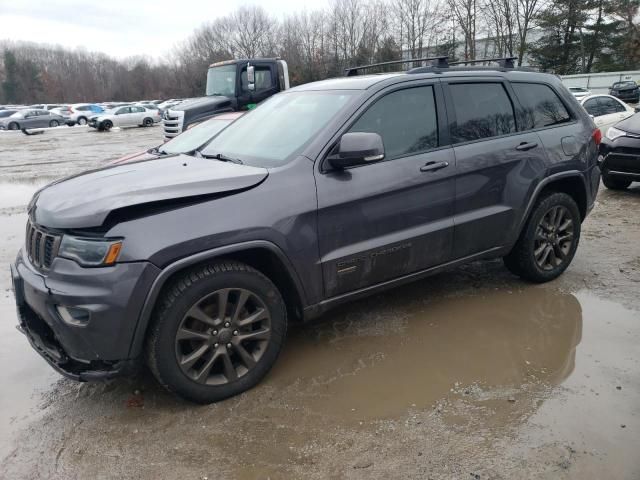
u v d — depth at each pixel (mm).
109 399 3158
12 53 88375
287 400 3086
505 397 3047
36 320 3064
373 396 3102
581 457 2537
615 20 48812
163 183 2971
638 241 5844
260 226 3016
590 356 3469
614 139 8367
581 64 50344
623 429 2727
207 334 2988
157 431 2842
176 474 2525
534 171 4273
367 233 3475
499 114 4191
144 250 2703
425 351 3609
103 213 2688
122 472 2551
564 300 4348
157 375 2881
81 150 20203
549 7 49281
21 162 16469
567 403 2965
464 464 2523
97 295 2656
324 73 56938
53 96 88688
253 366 3170
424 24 56531
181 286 2854
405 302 4402
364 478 2459
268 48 75438
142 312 2730
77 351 2768
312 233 3230
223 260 3039
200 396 3004
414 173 3621
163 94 87812
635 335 3736
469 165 3893
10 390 3287
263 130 3844
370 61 56938
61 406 3100
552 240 4613
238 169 3236
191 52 84375
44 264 2885
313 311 3406
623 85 32375
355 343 3744
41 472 2564
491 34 51750
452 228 3865
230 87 12398
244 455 2637
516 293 4520
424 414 2916
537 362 3422
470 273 5012
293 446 2691
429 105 3826
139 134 28453
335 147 3373
